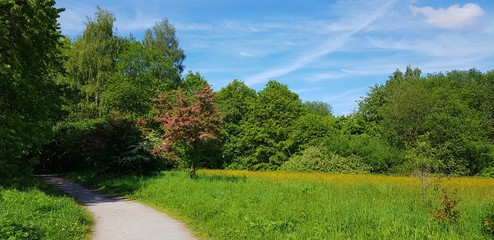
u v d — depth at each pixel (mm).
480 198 15633
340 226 9414
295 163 46438
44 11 17859
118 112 44031
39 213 10602
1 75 17094
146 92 47781
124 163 27812
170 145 23594
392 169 42875
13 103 18781
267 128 54031
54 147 41438
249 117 56531
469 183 25172
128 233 9945
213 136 22750
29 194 13320
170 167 33125
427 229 9070
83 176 30891
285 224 9773
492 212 10484
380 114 54844
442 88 55969
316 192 17250
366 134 52062
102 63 44531
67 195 19156
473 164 47219
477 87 56688
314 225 9648
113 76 46125
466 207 12164
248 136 54375
